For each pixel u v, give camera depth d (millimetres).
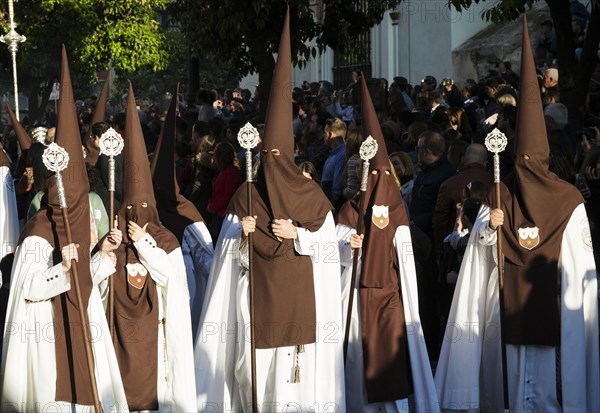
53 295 6719
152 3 23469
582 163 8672
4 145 19297
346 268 7812
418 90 16219
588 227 7605
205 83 27703
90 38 22734
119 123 11656
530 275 7562
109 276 7102
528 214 7562
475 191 8555
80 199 6957
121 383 7004
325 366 7461
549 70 13117
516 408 7621
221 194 10727
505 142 7461
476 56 20141
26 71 23703
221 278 7508
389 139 10812
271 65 14367
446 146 10328
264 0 13406
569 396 7508
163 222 8875
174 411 7309
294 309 7328
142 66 24750
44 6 21797
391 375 7574
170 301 7281
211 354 7488
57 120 7008
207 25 14031
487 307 7750
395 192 7805
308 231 7344
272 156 7324
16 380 6801
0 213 10414
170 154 8898
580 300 7543
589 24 11633
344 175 9344
